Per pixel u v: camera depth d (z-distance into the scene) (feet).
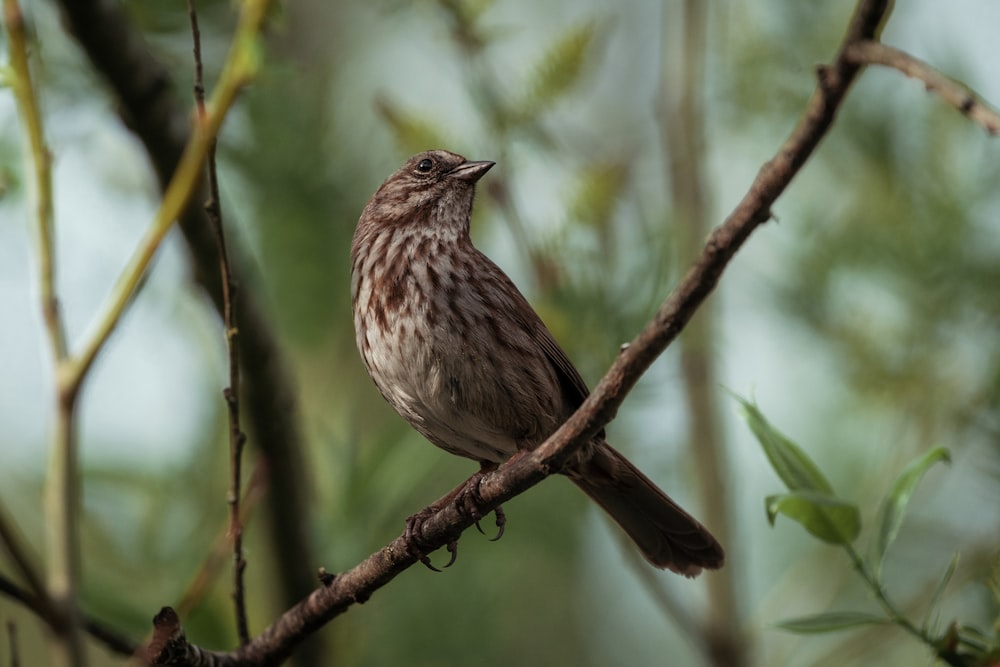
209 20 34.32
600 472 32.63
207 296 29.78
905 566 35.63
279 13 22.75
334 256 40.50
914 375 35.14
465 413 31.19
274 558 31.35
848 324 36.45
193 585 24.91
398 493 33.50
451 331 30.60
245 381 30.14
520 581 44.70
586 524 42.47
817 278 36.70
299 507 31.19
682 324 19.11
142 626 30.35
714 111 39.65
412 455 33.88
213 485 36.40
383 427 38.91
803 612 36.81
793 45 38.45
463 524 23.97
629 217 33.30
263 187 37.96
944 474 35.06
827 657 34.47
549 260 31.35
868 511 35.45
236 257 29.71
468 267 31.14
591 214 30.96
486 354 30.66
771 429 22.93
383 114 32.89
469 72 31.27
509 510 39.60
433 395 31.01
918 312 35.70
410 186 32.50
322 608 24.76
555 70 30.96
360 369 41.52
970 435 34.60
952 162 35.88
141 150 28.50
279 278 40.57
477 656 39.93
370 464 33.73
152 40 34.30
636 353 19.84
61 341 21.31
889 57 14.92
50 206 21.77
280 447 30.73
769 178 16.80
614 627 48.16
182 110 28.55
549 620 45.27
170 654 23.15
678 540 33.30
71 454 20.77
